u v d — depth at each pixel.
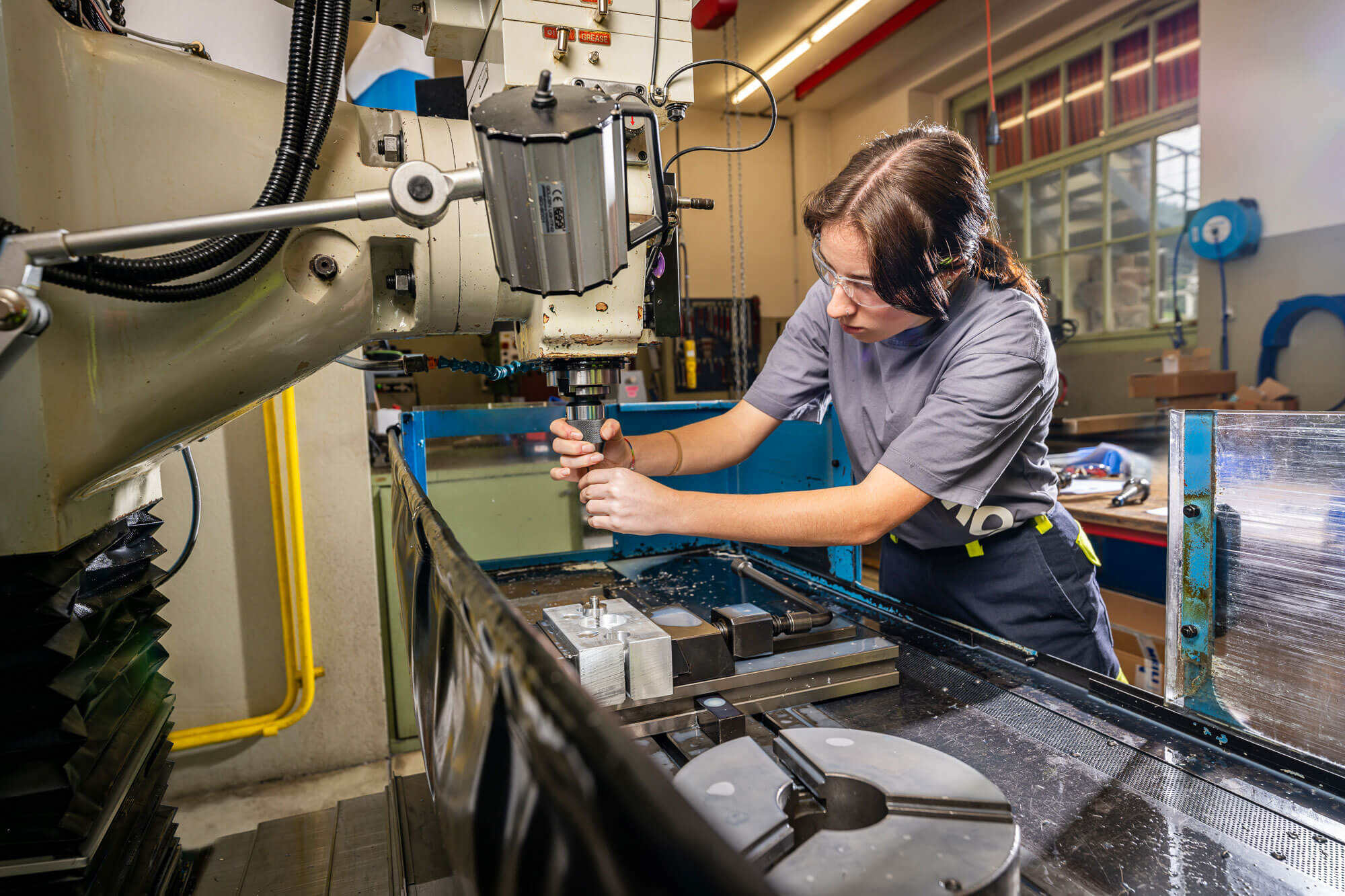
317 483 2.00
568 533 1.80
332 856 0.95
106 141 0.55
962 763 0.45
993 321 0.90
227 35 1.88
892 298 0.81
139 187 0.56
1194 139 4.11
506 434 1.53
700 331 4.87
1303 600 0.62
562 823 0.22
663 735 0.67
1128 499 2.06
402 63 1.87
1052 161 4.88
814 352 1.18
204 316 0.59
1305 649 0.62
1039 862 0.49
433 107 0.73
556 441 0.84
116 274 0.51
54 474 0.53
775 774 0.45
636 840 0.19
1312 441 0.60
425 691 0.50
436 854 0.66
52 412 0.52
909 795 0.41
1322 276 3.20
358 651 2.08
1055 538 1.11
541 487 1.77
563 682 0.25
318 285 0.65
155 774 0.81
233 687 1.98
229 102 0.59
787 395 1.19
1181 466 0.69
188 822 1.85
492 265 0.70
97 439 0.57
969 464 0.84
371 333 0.72
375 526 2.16
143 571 0.83
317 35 0.56
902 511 0.84
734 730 0.65
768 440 1.53
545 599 0.99
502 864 0.27
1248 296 3.45
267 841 1.11
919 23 4.73
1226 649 0.67
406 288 0.70
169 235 0.46
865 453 1.13
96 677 0.63
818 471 1.47
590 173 0.53
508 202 0.54
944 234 0.78
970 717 0.71
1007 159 5.25
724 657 0.71
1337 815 0.54
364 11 0.82
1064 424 3.10
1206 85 3.58
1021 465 1.07
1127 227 4.52
